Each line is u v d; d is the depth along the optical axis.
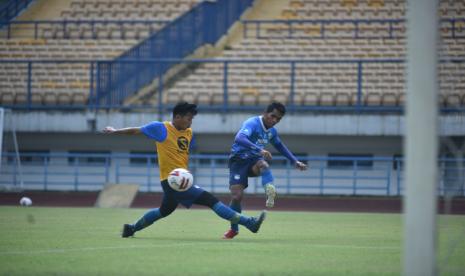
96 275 13.42
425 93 10.23
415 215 10.27
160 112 47.41
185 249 17.73
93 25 59.28
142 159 49.62
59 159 50.03
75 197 44.38
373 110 45.75
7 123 47.97
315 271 14.31
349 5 59.97
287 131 46.09
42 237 20.67
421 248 10.23
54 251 17.09
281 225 27.28
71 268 14.30
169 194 19.58
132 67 49.38
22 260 15.47
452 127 43.91
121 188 40.38
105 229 23.70
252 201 43.25
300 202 42.84
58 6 64.00
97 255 16.36
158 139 19.22
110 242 19.30
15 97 51.25
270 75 51.66
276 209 39.12
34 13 63.59
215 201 19.56
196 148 48.81
